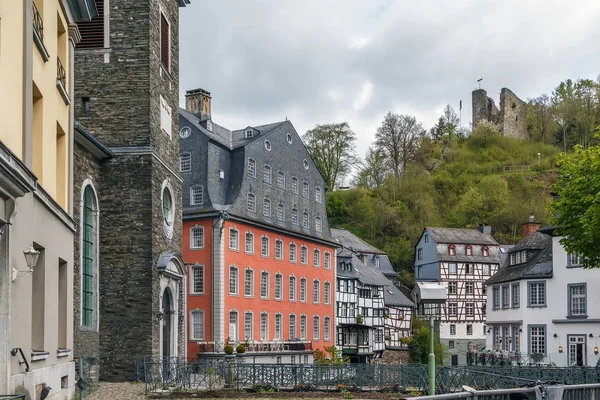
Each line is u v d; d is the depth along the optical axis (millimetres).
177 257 31922
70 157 20828
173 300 32531
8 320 13273
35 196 15609
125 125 29984
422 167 130625
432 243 89312
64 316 19562
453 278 87562
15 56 14406
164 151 32156
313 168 68875
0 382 13094
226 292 52875
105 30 30297
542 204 112312
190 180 55469
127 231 29562
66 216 19188
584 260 34906
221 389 25547
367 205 109500
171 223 32625
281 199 62281
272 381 26266
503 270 59281
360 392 25969
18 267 14164
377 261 89188
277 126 63125
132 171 29781
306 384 26281
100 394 23953
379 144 128125
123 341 29016
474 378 26578
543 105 153750
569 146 147750
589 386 12852
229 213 53594
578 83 152250
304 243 65062
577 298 50062
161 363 27188
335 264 70250
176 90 34844
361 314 75000
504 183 117750
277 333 59719
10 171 12531
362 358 73688
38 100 17281
